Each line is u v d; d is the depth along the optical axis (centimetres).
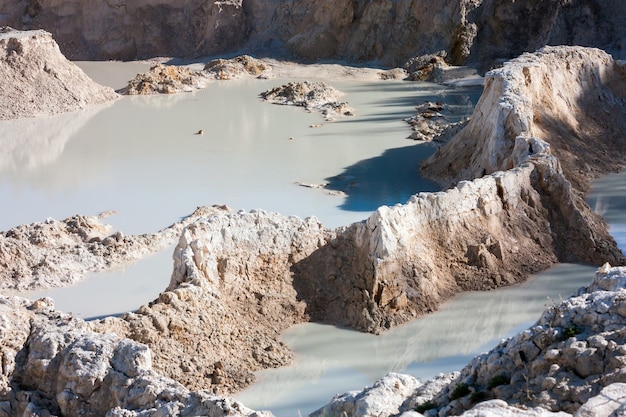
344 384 1518
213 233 1795
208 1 6116
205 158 3225
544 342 1013
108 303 1928
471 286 1962
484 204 2108
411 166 3059
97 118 4041
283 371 1580
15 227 2330
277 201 2652
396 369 1573
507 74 2867
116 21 6203
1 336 1330
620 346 955
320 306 1836
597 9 5053
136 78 4819
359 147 3356
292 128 3741
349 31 5638
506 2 5172
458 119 3831
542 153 2322
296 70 5378
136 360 1244
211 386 1500
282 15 5938
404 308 1822
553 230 2181
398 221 1898
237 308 1756
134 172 3044
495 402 838
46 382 1292
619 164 2998
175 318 1591
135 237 2280
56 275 2061
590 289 1179
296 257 1881
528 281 2017
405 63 5341
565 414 798
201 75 5094
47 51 4369
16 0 6372
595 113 3256
